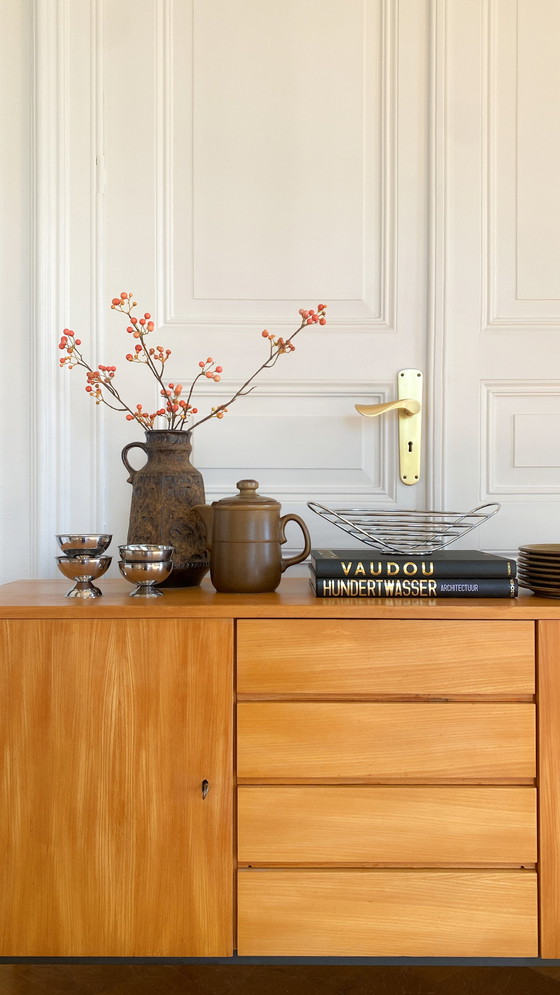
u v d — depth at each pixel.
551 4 1.57
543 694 1.10
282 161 1.59
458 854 1.10
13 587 1.36
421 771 1.11
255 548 1.26
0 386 1.56
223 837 1.11
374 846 1.10
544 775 1.10
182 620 1.11
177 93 1.59
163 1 1.59
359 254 1.59
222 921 1.11
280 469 1.60
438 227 1.57
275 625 1.11
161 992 1.38
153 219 1.59
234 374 1.59
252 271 1.59
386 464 1.59
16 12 1.57
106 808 1.11
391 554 1.32
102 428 1.57
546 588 1.21
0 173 1.56
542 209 1.58
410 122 1.58
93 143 1.57
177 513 1.33
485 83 1.57
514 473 1.59
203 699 1.11
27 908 1.11
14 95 1.57
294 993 1.37
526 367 1.58
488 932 1.10
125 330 1.58
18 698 1.11
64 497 1.56
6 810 1.11
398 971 1.44
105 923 1.11
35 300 1.55
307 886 1.10
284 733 1.11
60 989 1.39
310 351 1.59
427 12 1.58
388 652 1.11
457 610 1.11
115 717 1.11
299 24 1.59
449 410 1.58
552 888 1.10
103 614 1.11
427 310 1.58
